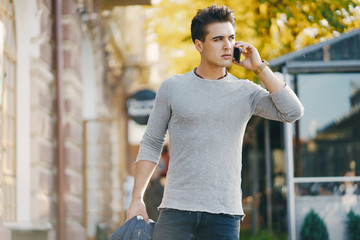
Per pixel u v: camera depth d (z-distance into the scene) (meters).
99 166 15.12
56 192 11.75
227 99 4.51
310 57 11.38
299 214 11.20
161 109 4.66
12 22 10.16
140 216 4.78
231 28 4.55
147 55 27.17
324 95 11.91
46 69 11.11
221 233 4.43
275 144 14.69
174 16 15.37
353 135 12.09
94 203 15.05
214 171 4.43
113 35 21.20
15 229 8.98
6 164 9.65
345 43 11.32
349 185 11.20
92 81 17.66
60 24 11.93
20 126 10.31
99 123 15.13
